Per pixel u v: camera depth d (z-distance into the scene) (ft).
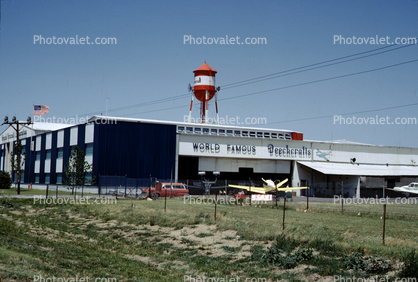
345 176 225.15
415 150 270.46
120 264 57.98
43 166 249.96
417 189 195.42
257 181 222.07
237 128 230.27
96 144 184.96
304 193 230.89
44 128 285.84
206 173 226.58
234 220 84.69
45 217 105.09
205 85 249.34
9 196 151.53
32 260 50.37
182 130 211.61
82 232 86.43
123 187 185.37
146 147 195.21
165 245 70.64
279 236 63.57
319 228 74.59
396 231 74.08
